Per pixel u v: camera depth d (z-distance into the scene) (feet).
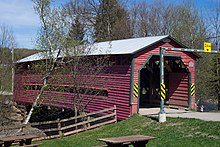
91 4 129.59
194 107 60.08
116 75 55.88
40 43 57.26
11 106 72.95
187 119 44.70
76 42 59.26
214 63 83.51
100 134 45.83
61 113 76.79
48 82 61.46
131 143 26.89
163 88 46.21
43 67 60.95
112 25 132.98
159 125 44.39
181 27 117.50
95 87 60.39
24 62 80.89
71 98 66.18
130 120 50.31
